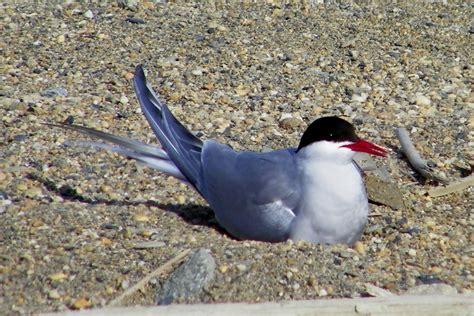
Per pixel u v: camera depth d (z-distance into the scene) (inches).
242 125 542.3
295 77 601.9
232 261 395.2
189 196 467.8
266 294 379.9
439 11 722.2
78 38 636.1
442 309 367.9
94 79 583.2
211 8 698.8
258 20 682.2
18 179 467.2
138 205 452.8
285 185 412.5
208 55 622.2
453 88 602.5
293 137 532.1
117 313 358.3
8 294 374.0
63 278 384.5
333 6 718.5
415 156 514.9
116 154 498.3
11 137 506.9
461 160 522.3
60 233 416.8
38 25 651.5
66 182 469.1
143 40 637.9
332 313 364.5
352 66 622.2
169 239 416.8
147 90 458.0
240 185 419.8
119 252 404.8
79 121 530.3
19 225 421.1
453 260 420.2
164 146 445.7
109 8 685.9
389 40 665.0
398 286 390.0
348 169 410.9
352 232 414.9
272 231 415.2
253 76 598.9
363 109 570.6
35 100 550.9
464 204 480.7
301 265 395.5
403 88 598.9
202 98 569.6
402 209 471.5
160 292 380.8
